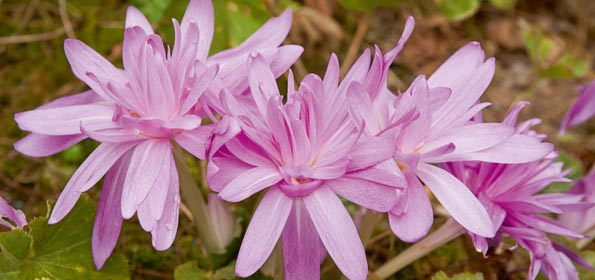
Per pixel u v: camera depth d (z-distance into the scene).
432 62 1.05
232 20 0.93
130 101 0.67
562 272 0.71
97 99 0.70
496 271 0.83
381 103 0.67
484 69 0.68
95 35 0.97
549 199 0.73
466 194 0.66
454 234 0.74
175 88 0.67
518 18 1.12
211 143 0.64
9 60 0.95
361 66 0.67
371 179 0.64
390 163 0.64
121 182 0.68
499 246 0.76
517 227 0.71
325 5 1.06
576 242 0.81
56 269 0.73
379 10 1.10
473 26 1.11
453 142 0.67
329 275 0.77
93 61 0.70
